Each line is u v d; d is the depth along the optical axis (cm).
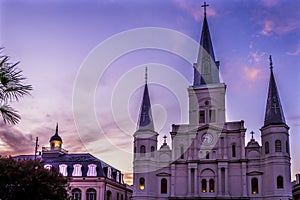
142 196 4584
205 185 4594
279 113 4491
